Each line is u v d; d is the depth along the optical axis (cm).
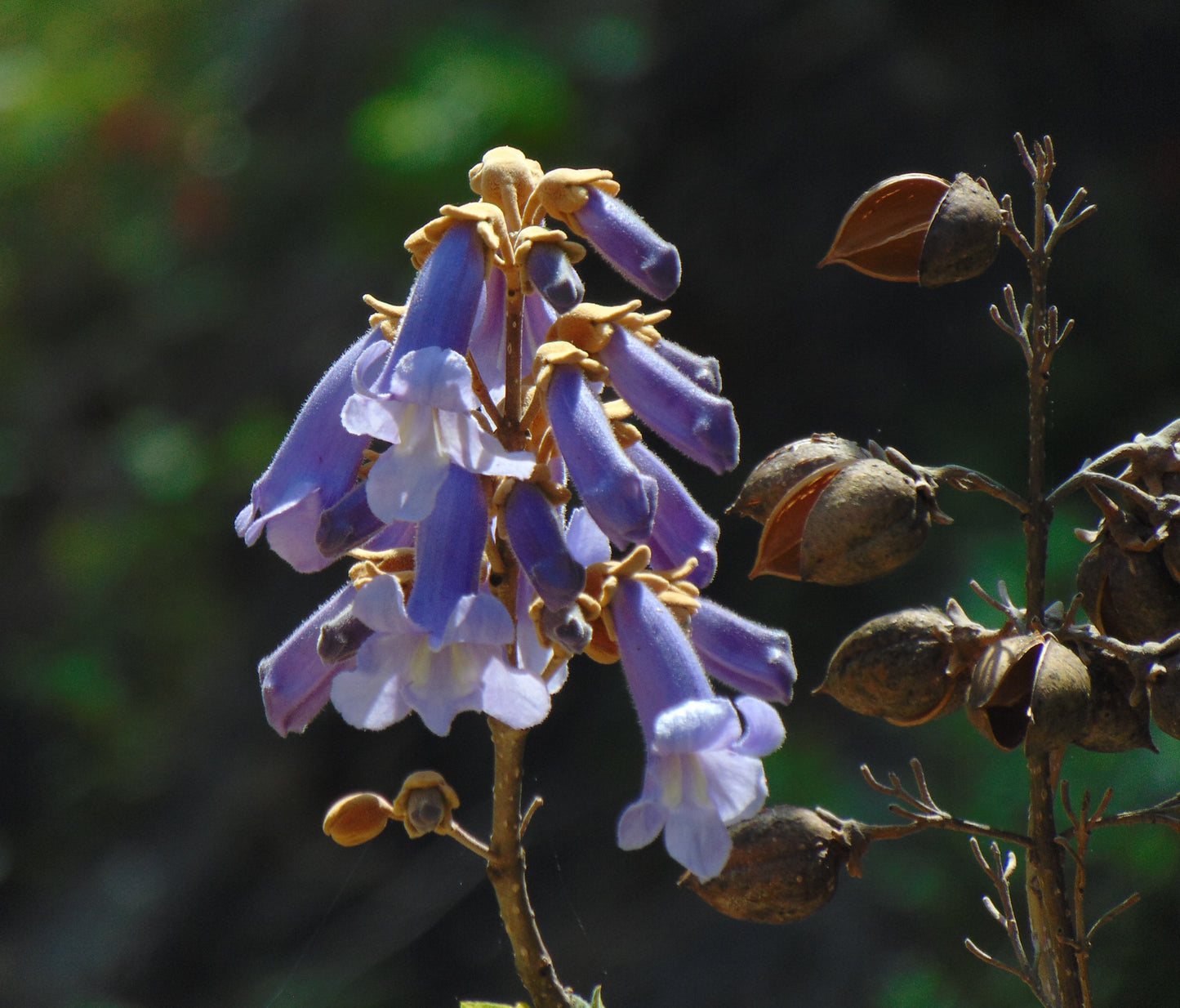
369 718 199
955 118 862
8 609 1212
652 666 209
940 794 646
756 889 247
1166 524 236
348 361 229
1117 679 246
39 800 1080
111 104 1332
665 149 919
